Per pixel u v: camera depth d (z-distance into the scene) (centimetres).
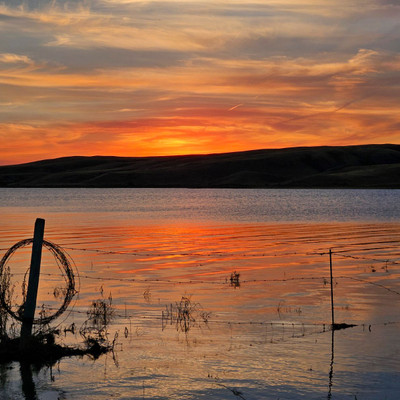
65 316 1511
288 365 1105
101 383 1019
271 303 1670
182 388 994
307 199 11969
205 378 1041
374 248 3136
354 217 6088
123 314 1534
